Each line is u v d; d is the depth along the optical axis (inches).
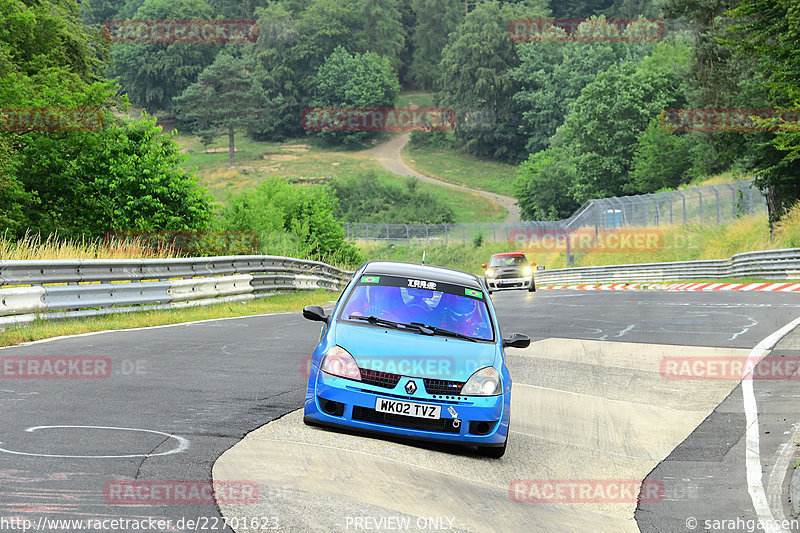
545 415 522.9
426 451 398.3
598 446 453.4
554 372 672.4
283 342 774.5
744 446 448.1
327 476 330.6
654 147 4318.4
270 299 1445.6
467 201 7849.4
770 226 2158.0
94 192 1823.3
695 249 2657.5
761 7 1590.8
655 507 348.2
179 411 426.0
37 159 1793.8
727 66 2783.0
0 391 447.5
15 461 308.7
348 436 401.7
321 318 456.4
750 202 2667.3
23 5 2308.1
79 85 2251.5
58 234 1745.8
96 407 419.8
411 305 450.6
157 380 516.7
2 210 1651.1
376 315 440.8
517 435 468.1
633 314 1146.7
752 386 603.8
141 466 317.1
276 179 2591.0
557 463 415.2
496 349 430.3
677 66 4985.2
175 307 1083.3
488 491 346.9
